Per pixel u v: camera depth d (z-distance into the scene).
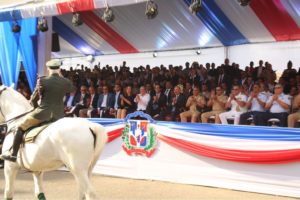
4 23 10.46
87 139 4.89
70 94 11.74
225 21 12.29
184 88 10.54
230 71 11.28
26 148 5.22
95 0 7.97
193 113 9.23
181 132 7.15
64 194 6.42
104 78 12.88
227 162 6.74
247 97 8.95
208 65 12.53
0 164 8.77
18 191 6.61
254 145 6.47
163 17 12.73
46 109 5.25
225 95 9.72
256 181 6.48
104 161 8.02
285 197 6.21
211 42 14.41
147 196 6.31
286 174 6.23
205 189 6.73
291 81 9.45
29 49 10.16
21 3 9.35
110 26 14.11
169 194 6.42
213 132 6.85
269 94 8.72
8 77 10.52
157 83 10.54
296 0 10.16
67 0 8.38
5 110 5.81
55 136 4.92
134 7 12.01
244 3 6.77
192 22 12.79
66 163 4.91
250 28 12.58
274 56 13.50
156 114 9.78
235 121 8.58
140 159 7.61
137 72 13.13
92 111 10.58
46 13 8.74
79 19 8.49
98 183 7.27
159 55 16.11
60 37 15.77
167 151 7.32
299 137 6.10
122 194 6.44
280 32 12.58
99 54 17.75
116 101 10.52
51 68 5.40
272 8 10.91
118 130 7.88
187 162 7.12
